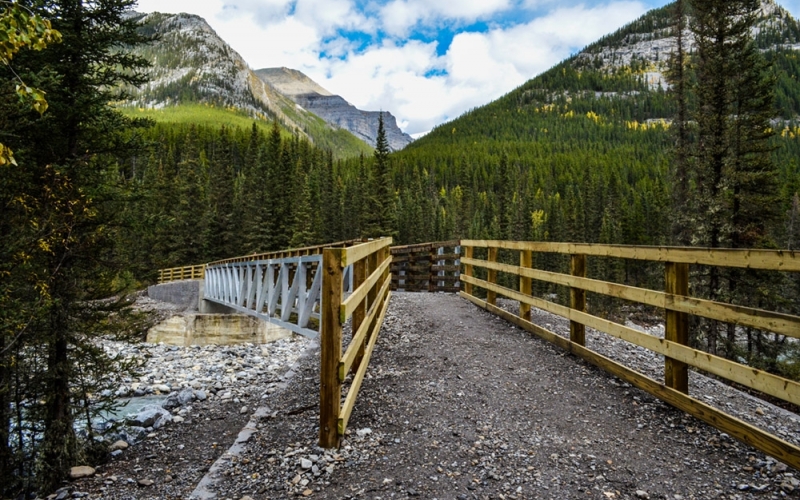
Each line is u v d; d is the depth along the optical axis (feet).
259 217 142.10
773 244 54.24
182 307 88.12
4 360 19.34
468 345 21.58
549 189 376.68
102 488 14.55
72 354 23.27
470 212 307.99
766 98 54.70
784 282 53.57
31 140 21.59
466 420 13.57
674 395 13.71
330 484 10.31
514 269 25.68
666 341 14.01
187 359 44.88
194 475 15.07
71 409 21.52
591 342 21.52
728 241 56.49
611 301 110.22
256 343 60.49
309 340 56.95
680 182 66.59
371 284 17.72
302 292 29.40
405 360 19.69
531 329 23.44
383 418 13.84
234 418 22.02
